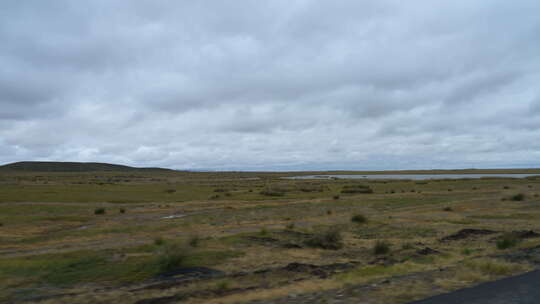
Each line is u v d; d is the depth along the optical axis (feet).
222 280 31.58
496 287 24.12
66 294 28.96
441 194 150.51
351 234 63.87
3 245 58.90
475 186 197.16
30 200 133.49
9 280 34.45
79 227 80.02
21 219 87.04
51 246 57.16
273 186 244.01
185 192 185.37
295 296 24.14
